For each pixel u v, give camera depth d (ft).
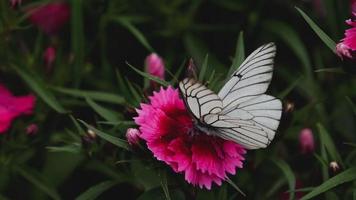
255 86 1.13
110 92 1.67
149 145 1.16
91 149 1.32
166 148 1.16
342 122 1.62
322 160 1.29
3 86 1.51
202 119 1.14
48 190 1.47
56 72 1.60
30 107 1.49
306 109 1.47
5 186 1.53
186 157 1.16
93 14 1.65
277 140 1.35
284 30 1.65
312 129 1.56
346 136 1.61
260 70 1.13
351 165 1.32
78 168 1.54
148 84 1.31
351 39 1.22
